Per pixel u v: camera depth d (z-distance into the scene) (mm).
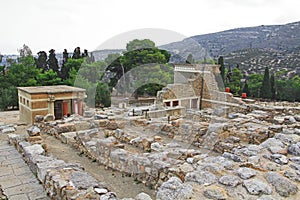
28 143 8281
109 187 6176
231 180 4488
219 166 5223
